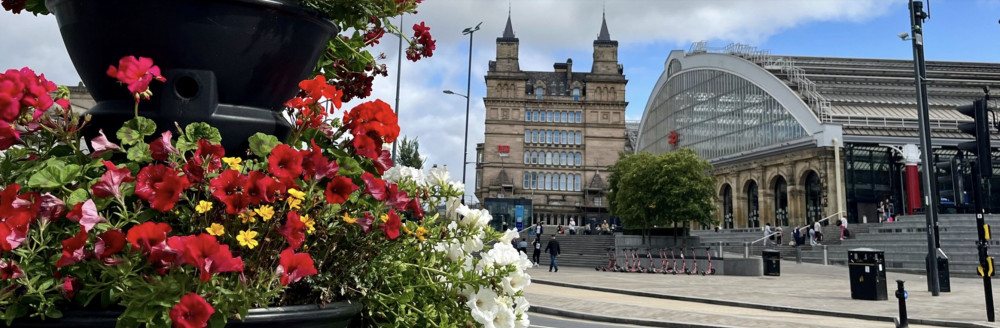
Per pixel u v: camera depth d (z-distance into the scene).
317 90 1.82
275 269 1.64
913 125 68.25
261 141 1.75
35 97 1.57
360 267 1.89
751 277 28.70
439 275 2.07
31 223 1.54
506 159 108.25
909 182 61.97
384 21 2.24
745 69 80.06
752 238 54.00
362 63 2.58
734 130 82.19
